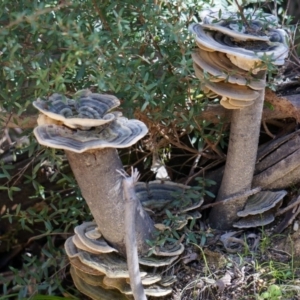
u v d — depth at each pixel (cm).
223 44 142
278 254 155
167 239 152
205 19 147
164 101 152
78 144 134
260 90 147
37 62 138
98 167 140
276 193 158
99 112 138
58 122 137
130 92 148
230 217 159
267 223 157
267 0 158
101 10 146
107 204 143
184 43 146
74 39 138
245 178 156
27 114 151
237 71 142
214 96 152
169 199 159
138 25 151
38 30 135
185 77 149
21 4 138
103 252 147
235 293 150
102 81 137
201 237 159
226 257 154
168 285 151
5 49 137
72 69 139
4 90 143
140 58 148
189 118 153
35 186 157
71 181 160
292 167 156
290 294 148
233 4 155
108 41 144
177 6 152
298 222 157
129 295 149
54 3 146
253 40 143
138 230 149
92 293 153
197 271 154
